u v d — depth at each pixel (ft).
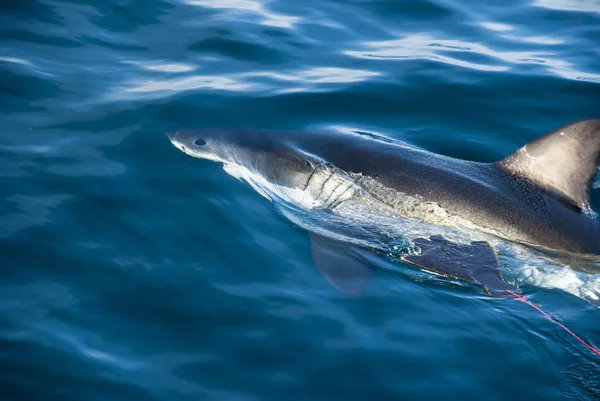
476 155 52.19
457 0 74.54
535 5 74.13
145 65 61.16
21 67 58.65
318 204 45.21
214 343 35.45
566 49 66.18
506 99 58.65
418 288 39.06
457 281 39.37
